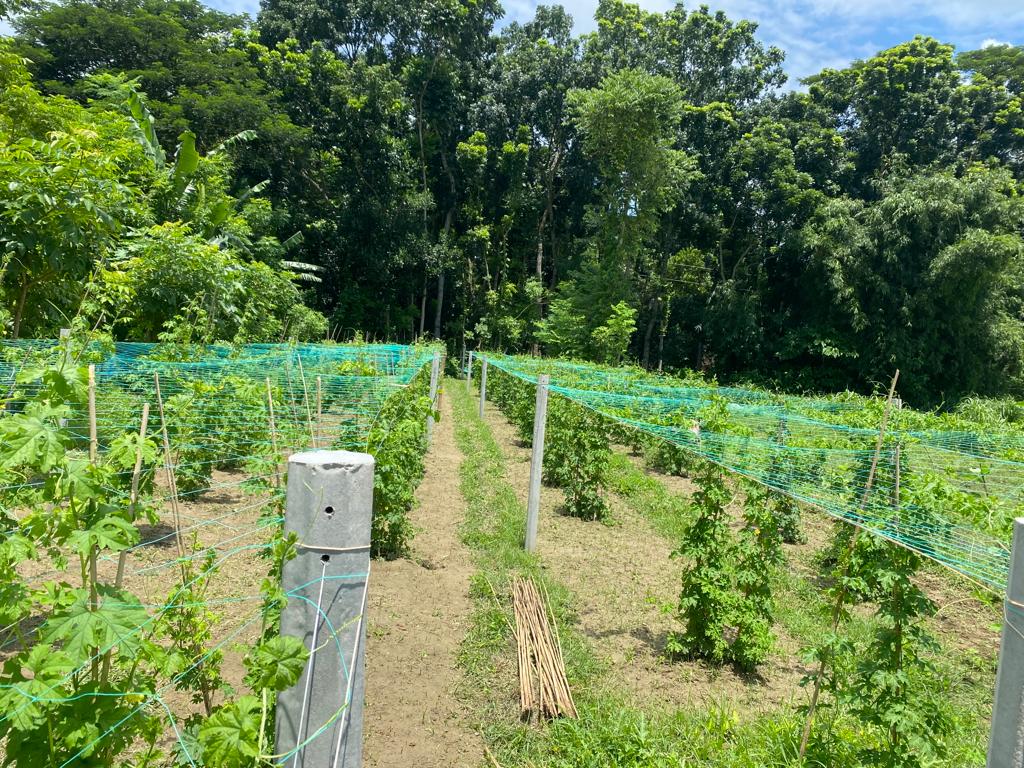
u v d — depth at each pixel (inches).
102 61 1052.5
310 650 74.5
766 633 194.7
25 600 78.2
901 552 129.3
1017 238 1051.9
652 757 146.2
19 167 274.5
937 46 1357.0
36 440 71.1
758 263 1371.8
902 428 303.0
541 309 1457.9
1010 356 1165.1
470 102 1441.9
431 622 212.1
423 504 352.8
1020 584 80.4
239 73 1109.1
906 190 1126.4
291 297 665.0
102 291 232.1
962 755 155.4
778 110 1412.4
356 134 1235.2
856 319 1133.7
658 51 1448.1
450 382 1155.9
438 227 1519.4
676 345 1440.7
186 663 92.9
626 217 1204.5
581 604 239.9
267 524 149.4
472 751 151.5
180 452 249.6
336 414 256.2
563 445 382.3
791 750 149.0
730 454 207.0
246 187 1114.7
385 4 1363.2
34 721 65.3
